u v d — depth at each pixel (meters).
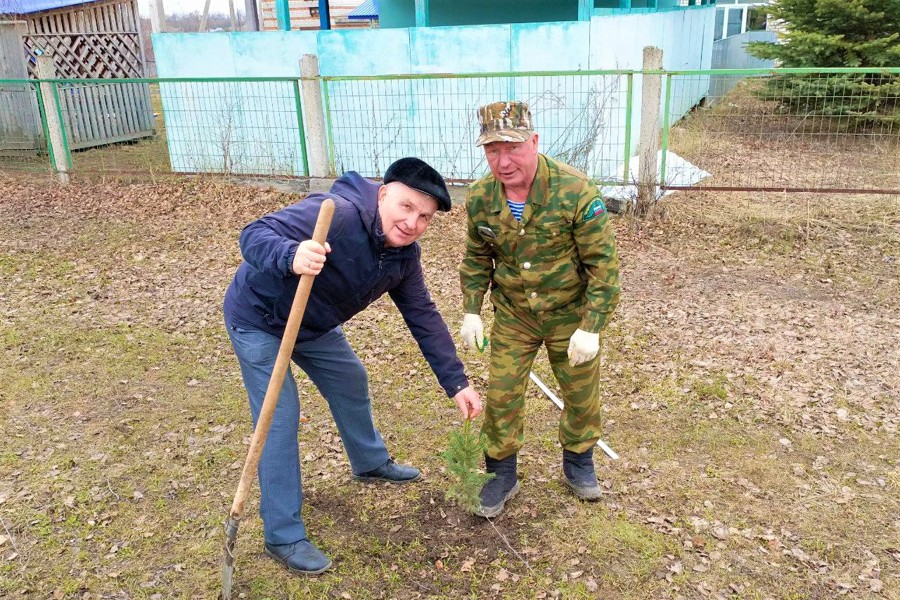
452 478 3.77
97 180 10.70
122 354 5.28
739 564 3.13
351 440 3.60
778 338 5.34
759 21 26.09
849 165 10.32
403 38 9.44
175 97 10.41
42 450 4.05
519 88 9.20
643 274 6.76
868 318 5.68
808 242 7.42
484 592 3.01
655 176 8.11
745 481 3.70
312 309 2.94
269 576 3.09
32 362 5.14
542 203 2.88
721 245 7.43
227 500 3.62
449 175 9.76
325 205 2.45
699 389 4.61
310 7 17.78
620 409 4.43
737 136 12.59
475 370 5.02
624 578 3.07
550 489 3.66
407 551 3.25
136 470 3.86
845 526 3.36
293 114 10.15
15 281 6.79
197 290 6.56
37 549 3.26
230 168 10.21
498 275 3.15
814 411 4.34
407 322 3.24
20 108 12.17
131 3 14.29
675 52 13.73
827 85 10.63
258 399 3.02
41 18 12.95
